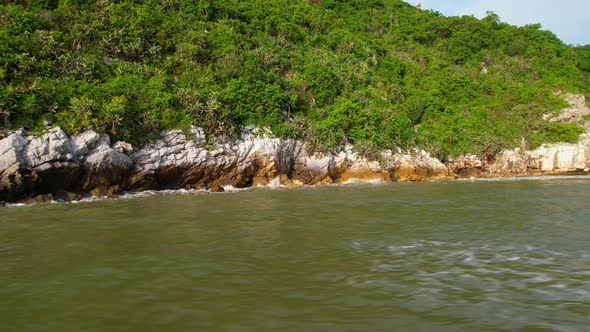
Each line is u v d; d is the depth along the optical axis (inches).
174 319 320.5
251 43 2391.7
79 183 1283.2
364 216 829.2
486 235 636.7
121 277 425.1
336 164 1905.8
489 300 360.5
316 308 341.7
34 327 308.0
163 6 2332.7
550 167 2517.2
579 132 2650.1
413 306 346.3
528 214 848.3
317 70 2283.5
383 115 2306.8
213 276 427.8
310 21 3080.7
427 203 1043.9
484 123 2669.8
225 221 773.3
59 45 1637.6
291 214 861.8
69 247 560.4
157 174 1466.5
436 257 503.2
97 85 1584.6
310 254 519.2
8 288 393.1
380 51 3093.0
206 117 1644.9
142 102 1589.6
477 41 3686.0
